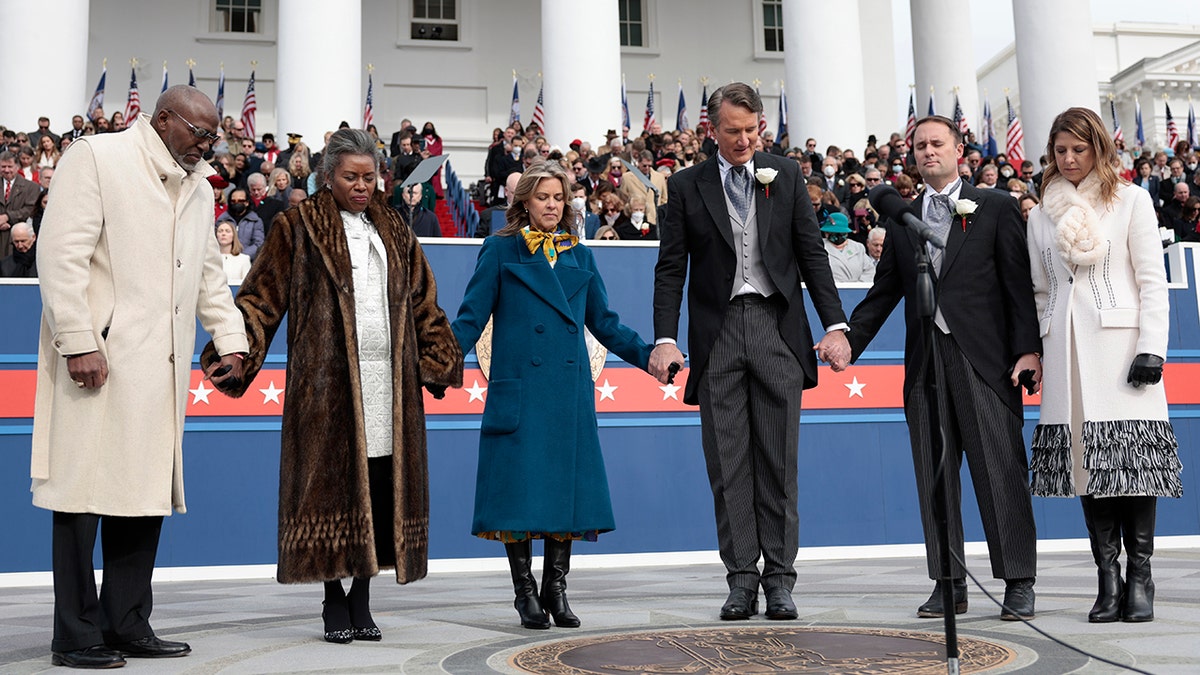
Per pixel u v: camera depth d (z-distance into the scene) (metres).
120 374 5.14
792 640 5.12
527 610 5.98
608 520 6.15
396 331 5.66
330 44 22.50
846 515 11.41
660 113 33.38
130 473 5.12
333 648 5.32
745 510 6.32
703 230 6.48
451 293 11.20
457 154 32.34
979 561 10.50
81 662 4.96
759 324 6.42
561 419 6.12
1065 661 4.50
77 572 5.05
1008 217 6.35
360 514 5.38
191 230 5.41
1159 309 5.81
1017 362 6.27
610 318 6.54
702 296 6.50
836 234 13.60
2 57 22.59
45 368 5.20
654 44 33.56
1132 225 5.96
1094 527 5.87
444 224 21.06
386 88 32.16
